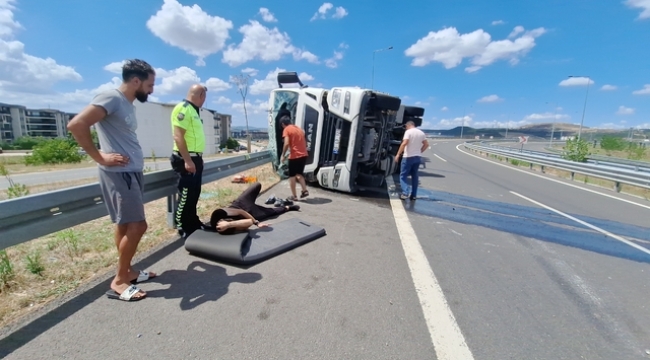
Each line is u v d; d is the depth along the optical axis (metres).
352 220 5.03
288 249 3.65
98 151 2.31
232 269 3.10
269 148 8.34
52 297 2.48
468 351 2.08
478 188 8.91
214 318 2.31
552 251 4.08
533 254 3.95
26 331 2.08
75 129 2.21
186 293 2.64
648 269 3.62
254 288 2.76
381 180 8.05
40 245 3.48
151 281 2.82
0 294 2.46
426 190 8.18
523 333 2.31
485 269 3.42
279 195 6.57
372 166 8.19
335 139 6.88
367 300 2.64
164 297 2.57
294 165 6.03
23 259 3.07
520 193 8.38
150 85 2.67
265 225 4.23
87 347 1.96
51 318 2.23
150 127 52.44
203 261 3.26
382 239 4.20
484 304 2.68
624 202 7.66
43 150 24.67
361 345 2.08
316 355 1.97
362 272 3.17
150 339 2.06
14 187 5.45
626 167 11.01
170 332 2.13
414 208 6.07
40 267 2.87
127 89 2.56
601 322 2.50
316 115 7.05
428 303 2.64
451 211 5.98
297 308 2.47
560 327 2.41
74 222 2.85
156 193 3.80
